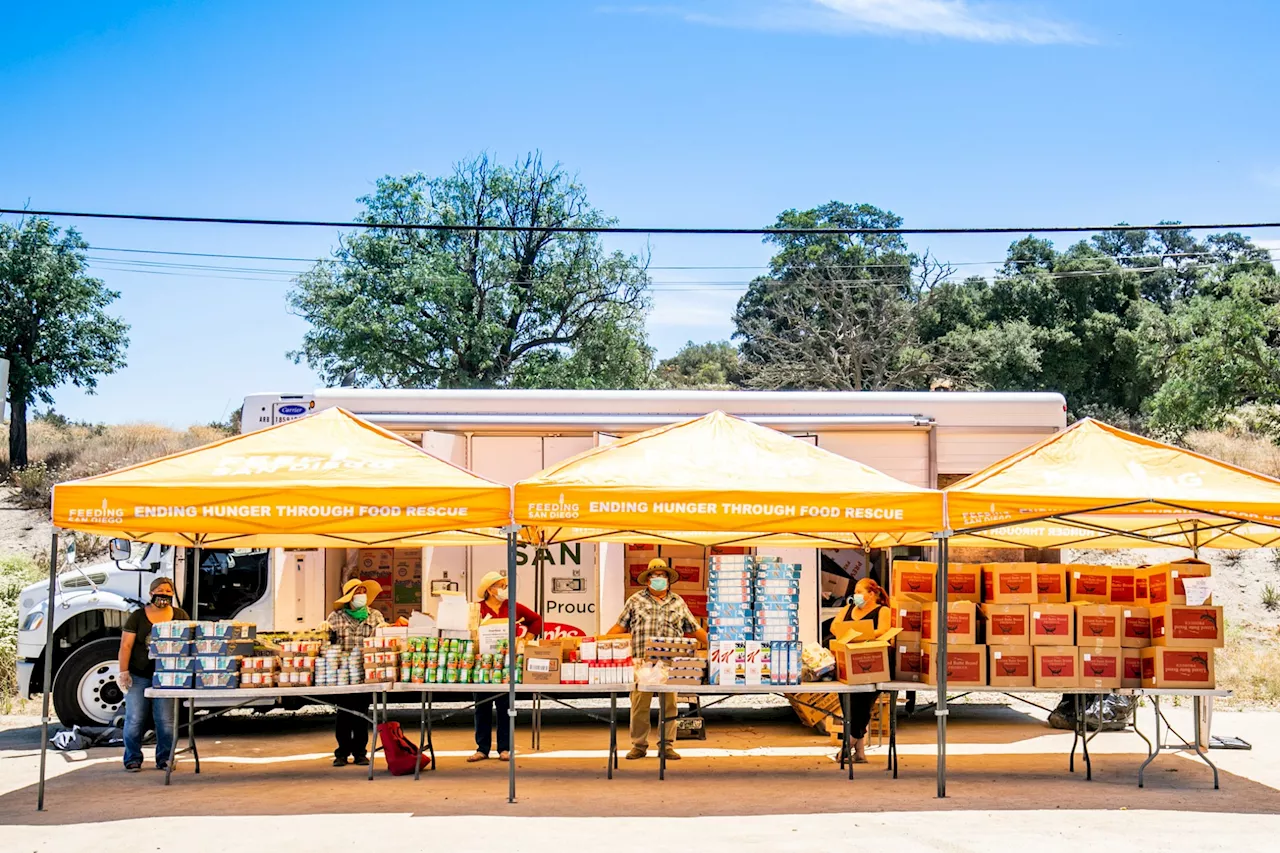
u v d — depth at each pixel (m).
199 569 11.51
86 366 32.34
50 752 10.78
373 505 8.48
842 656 9.33
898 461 12.27
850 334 40.38
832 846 6.98
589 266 34.69
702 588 11.95
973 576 9.68
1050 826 7.54
